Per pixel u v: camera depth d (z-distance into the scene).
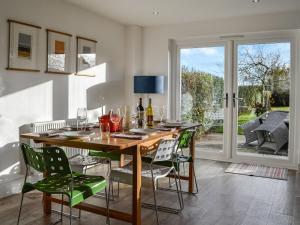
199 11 4.70
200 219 2.90
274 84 5.02
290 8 4.50
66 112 4.39
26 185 2.38
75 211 3.08
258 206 3.23
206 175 4.43
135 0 4.20
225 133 5.40
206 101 5.58
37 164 2.30
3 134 3.49
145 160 3.29
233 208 3.17
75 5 4.45
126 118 3.16
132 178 2.62
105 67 5.21
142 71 5.85
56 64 4.16
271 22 4.77
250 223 2.82
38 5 3.86
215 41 5.41
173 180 4.13
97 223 2.80
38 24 3.87
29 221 2.82
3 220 2.83
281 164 4.98
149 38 5.79
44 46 3.97
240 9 4.57
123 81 5.76
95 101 5.00
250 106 5.22
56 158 2.16
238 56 5.26
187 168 4.82
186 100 5.76
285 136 4.98
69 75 4.43
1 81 3.44
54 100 4.18
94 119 5.00
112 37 5.36
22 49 3.66
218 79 5.44
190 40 5.62
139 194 2.53
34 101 3.87
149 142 2.67
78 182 2.46
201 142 5.65
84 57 4.69
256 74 5.14
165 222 2.83
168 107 5.70
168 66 5.65
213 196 3.53
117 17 5.13
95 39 4.92
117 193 3.61
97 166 4.79
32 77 3.82
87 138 2.49
